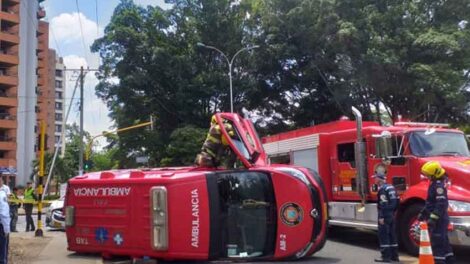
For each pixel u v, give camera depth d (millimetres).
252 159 10805
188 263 10211
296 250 10328
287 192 10422
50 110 119875
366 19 32500
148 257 9883
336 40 32781
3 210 9328
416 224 11281
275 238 10391
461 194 10477
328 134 14570
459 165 11039
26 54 84312
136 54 43000
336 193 14125
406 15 32875
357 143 12828
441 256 9141
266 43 39906
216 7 44219
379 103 35250
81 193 10781
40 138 16781
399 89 32344
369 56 31141
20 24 82625
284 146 16859
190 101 42625
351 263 10539
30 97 84750
